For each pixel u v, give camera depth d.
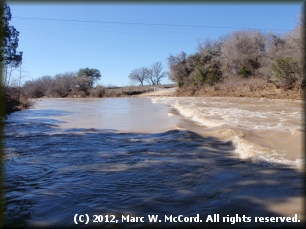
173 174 6.39
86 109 27.05
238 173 6.26
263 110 19.14
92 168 7.05
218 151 8.44
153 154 8.28
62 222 4.30
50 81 64.75
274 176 5.95
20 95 31.77
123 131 12.63
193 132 11.45
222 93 39.75
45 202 5.04
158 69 98.06
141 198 5.09
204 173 6.37
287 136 9.59
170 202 4.89
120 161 7.64
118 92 63.62
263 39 40.81
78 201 5.04
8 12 20.72
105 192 5.43
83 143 10.21
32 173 6.73
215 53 47.72
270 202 4.77
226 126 11.86
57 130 13.60
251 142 8.72
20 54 23.06
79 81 64.06
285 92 31.06
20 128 14.38
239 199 4.92
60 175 6.55
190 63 51.97
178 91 50.25
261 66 39.56
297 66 29.56
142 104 32.25
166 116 17.72
